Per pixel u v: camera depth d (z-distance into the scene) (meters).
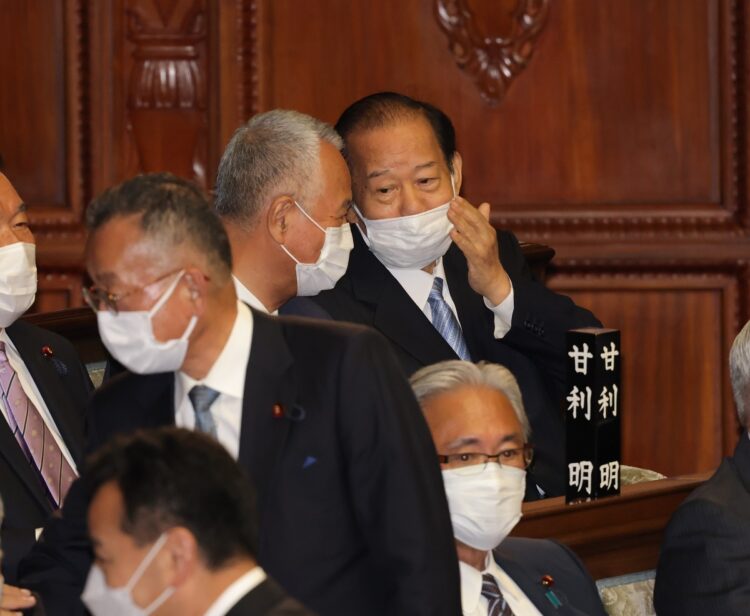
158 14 23.77
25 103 23.86
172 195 8.55
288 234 11.86
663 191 24.17
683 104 24.02
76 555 9.53
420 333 14.02
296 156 11.88
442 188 13.91
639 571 12.70
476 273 14.09
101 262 8.46
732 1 23.77
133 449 7.35
